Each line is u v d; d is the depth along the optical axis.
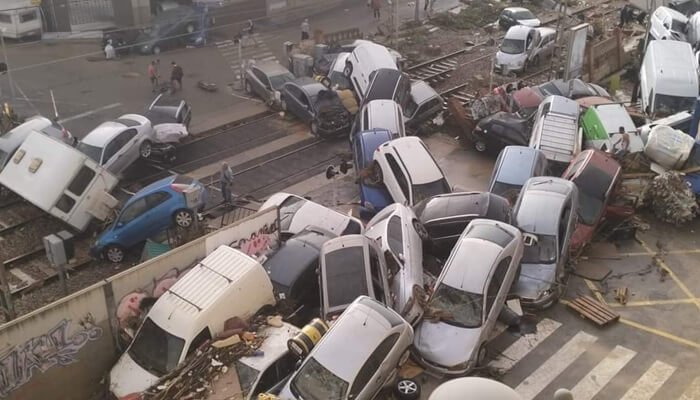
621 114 22.61
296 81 27.06
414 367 13.91
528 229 16.58
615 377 13.77
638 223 19.22
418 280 15.44
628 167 20.55
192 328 13.05
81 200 19.34
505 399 9.35
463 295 14.39
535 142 21.50
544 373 13.93
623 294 16.14
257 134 26.03
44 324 12.52
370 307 13.20
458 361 13.56
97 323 13.35
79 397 13.48
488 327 14.13
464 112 24.80
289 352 13.09
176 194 18.66
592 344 14.73
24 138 22.38
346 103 25.91
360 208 20.33
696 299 16.12
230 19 38.72
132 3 36.84
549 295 15.66
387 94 24.83
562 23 30.64
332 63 30.12
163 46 35.59
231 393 12.29
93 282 17.81
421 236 16.97
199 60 34.41
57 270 17.98
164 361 12.99
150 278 14.12
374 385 12.45
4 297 14.89
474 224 16.05
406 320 14.22
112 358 13.79
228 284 13.71
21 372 12.44
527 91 25.73
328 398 11.93
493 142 23.45
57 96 29.64
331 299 14.30
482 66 32.59
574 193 17.50
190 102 28.98
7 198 21.86
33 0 36.06
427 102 25.72
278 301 14.69
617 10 41.91
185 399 12.24
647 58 27.44
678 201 19.00
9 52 35.12
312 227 17.08
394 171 19.72
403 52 33.84
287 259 15.54
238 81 31.50
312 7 42.53
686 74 25.78
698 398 13.12
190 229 18.77
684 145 20.17
